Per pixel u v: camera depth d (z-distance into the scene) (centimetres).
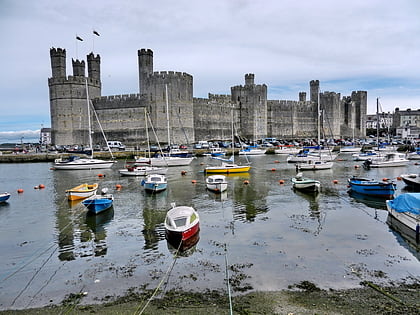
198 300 872
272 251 1197
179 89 6206
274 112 8362
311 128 8912
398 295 887
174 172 3397
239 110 7862
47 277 1030
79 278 1017
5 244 1326
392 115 12725
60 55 6375
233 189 2425
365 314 799
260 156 5425
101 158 4881
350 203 1936
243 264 1090
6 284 992
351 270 1041
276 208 1828
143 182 2477
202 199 2083
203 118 7100
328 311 815
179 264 1098
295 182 2328
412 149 5528
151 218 1655
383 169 3584
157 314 811
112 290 940
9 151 5628
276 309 825
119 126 6369
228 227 1486
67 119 6378
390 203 1563
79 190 2078
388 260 1116
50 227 1542
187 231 1272
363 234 1377
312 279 983
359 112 9606
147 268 1073
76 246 1288
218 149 5509
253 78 7906
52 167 3994
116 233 1430
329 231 1416
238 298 879
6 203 2064
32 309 855
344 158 4894
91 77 6788
